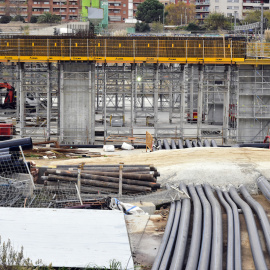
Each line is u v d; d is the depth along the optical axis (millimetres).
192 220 27656
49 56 64062
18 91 85000
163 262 21531
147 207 29859
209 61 65312
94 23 99500
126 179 32625
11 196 30234
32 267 19891
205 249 22547
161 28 184875
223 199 31125
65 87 65250
